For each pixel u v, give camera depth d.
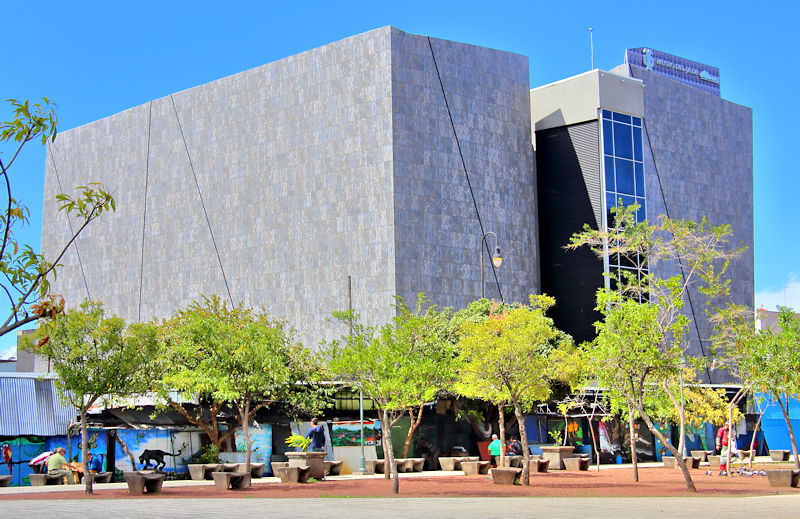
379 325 69.00
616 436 52.91
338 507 21.95
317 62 75.62
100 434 38.66
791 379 35.62
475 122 74.81
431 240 70.81
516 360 32.88
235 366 34.16
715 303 84.56
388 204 69.75
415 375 30.44
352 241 71.62
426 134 71.88
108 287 90.56
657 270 78.44
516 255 75.44
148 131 88.62
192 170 84.31
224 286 80.62
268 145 78.50
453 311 70.88
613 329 30.83
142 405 44.03
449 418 48.31
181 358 38.25
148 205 87.81
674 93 86.06
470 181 73.75
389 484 33.78
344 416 53.31
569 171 78.75
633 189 78.62
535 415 50.97
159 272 86.06
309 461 36.78
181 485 33.22
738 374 46.06
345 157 72.88
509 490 30.31
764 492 29.70
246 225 79.50
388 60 71.06
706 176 87.69
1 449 40.72
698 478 38.09
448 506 22.39
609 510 20.91
